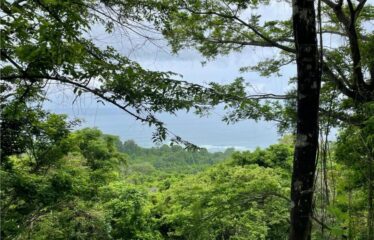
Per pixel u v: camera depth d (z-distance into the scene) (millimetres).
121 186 22219
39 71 5535
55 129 10125
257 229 15641
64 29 5012
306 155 3334
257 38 10375
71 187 11562
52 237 13703
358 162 3896
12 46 5316
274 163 20344
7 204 9586
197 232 8000
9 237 9164
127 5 6238
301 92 3346
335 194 3576
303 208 3322
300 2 3295
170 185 24219
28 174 10539
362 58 7793
